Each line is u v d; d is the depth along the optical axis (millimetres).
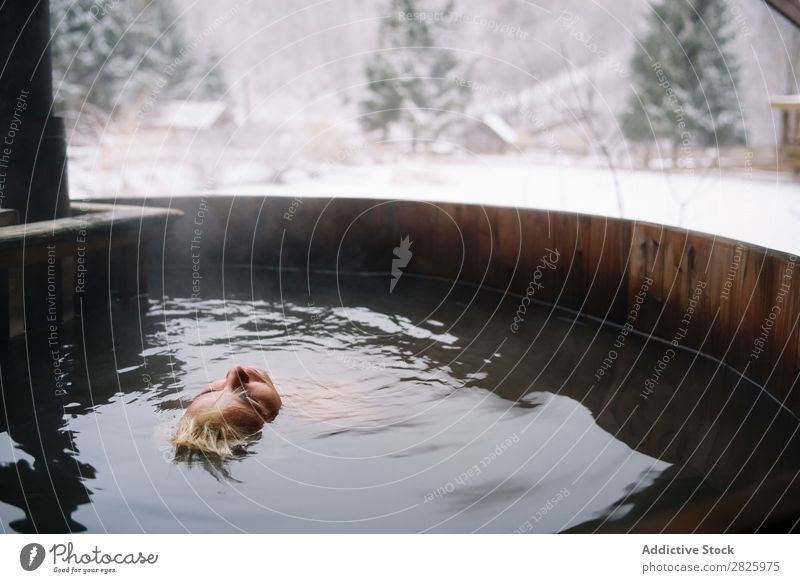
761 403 3859
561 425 3486
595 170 12836
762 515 2418
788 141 9836
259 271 7504
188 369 4273
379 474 2916
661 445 3277
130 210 6508
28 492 2734
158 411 3576
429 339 5023
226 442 3139
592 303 5809
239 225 7551
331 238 7535
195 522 2547
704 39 11703
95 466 2949
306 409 3566
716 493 2787
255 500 2695
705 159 11789
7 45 5621
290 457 3045
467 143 14797
